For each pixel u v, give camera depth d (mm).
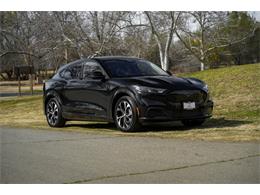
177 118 9156
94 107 10172
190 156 6621
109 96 9773
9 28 28938
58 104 11180
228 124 10188
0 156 6891
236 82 15258
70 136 8969
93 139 8453
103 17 25203
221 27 34312
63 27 25625
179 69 41875
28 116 15797
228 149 7070
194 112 9383
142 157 6629
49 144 7980
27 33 28625
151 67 10547
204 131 9148
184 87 9320
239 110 12211
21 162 6453
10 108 18750
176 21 26906
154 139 8250
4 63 46500
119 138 8492
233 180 5348
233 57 44094
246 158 6418
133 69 10250
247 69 16781
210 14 31859
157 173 5684
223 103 13273
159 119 9062
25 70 28984
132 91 9266
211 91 14812
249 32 36906
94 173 5746
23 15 28297
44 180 5473
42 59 30953
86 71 10633
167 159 6453
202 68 35906
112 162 6348
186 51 38938
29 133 9695
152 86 9164
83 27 25469
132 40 26906
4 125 12234
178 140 8047
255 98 13305
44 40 27281
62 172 5828
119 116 9594
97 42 25375
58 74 11547
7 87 44156
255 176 5492
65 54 27453
